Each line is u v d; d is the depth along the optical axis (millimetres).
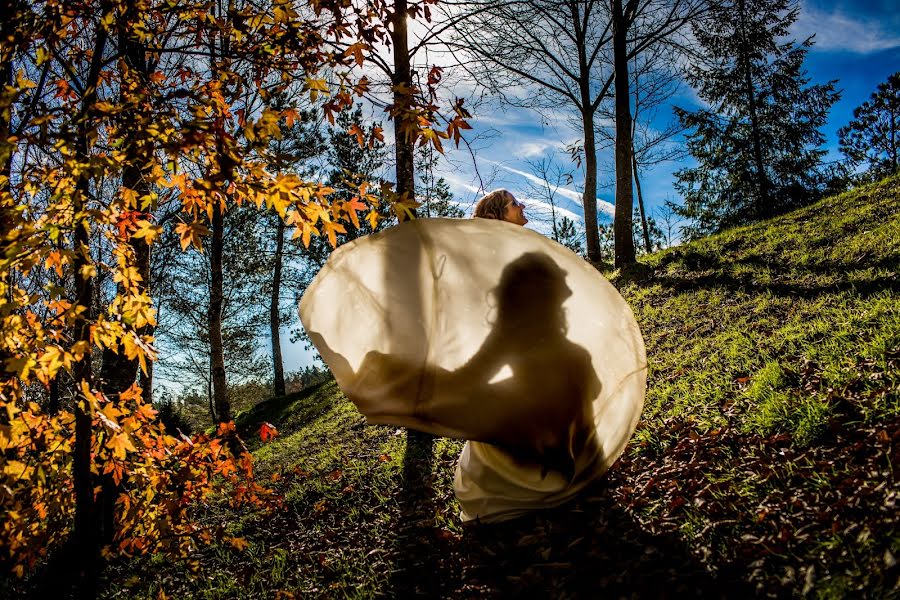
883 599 2049
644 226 18641
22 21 2686
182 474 3375
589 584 2754
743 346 5246
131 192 2865
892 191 8445
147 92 2777
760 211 20875
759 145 21297
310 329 3289
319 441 8500
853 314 4750
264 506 4297
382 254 3262
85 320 2697
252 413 15633
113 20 2840
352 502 4977
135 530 3482
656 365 5848
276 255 19453
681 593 2494
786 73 20953
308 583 3730
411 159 5602
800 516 2676
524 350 3221
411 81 4723
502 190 4035
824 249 7312
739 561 2576
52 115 2539
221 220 11352
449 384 3299
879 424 3098
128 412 2953
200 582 4270
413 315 3297
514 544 3254
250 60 3188
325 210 2920
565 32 12734
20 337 2510
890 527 2334
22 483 2895
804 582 2301
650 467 3781
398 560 3566
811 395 3652
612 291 3039
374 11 3340
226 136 2613
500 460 3496
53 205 2672
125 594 4332
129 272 3033
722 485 3203
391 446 6348
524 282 3145
